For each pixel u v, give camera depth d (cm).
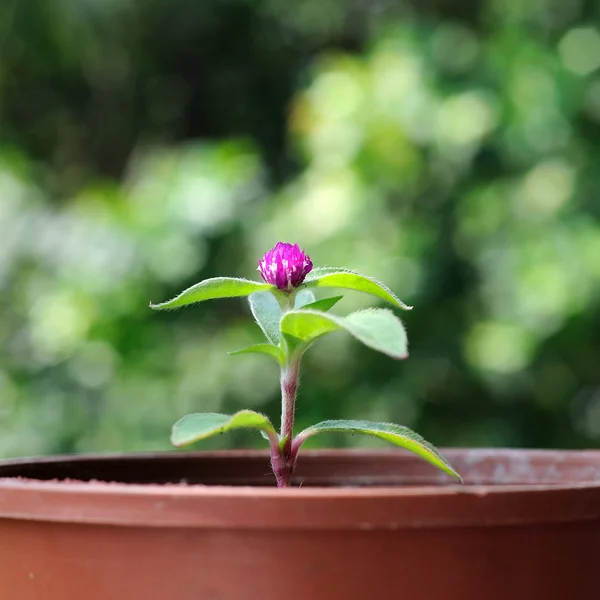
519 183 436
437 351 440
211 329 468
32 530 79
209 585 75
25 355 461
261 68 641
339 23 621
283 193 467
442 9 520
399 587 75
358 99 438
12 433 445
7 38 589
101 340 443
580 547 81
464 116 429
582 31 454
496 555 77
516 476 117
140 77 644
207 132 651
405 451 122
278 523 73
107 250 441
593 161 436
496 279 427
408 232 430
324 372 448
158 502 74
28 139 627
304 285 95
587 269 408
